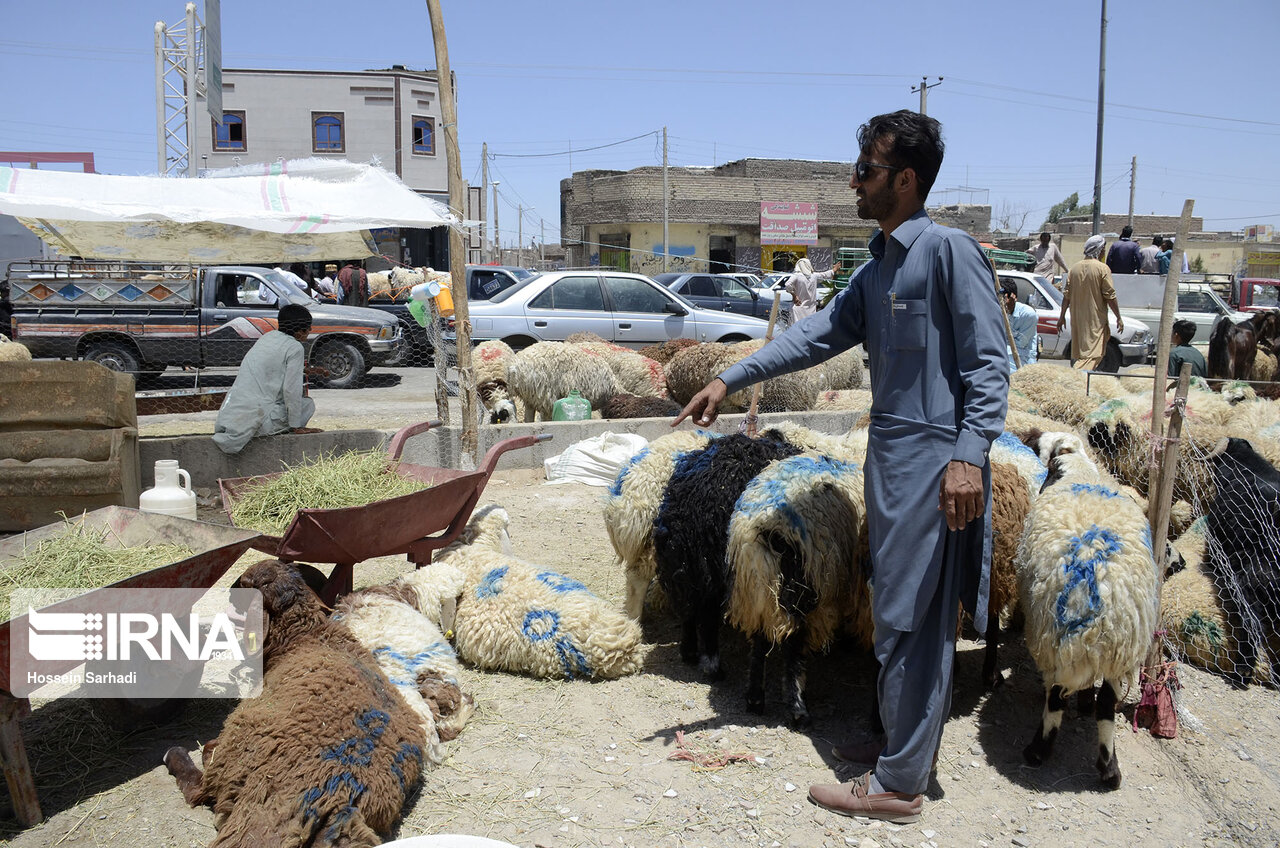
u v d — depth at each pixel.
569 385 9.33
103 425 5.27
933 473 3.07
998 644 4.54
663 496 4.38
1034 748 3.60
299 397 6.74
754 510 3.65
